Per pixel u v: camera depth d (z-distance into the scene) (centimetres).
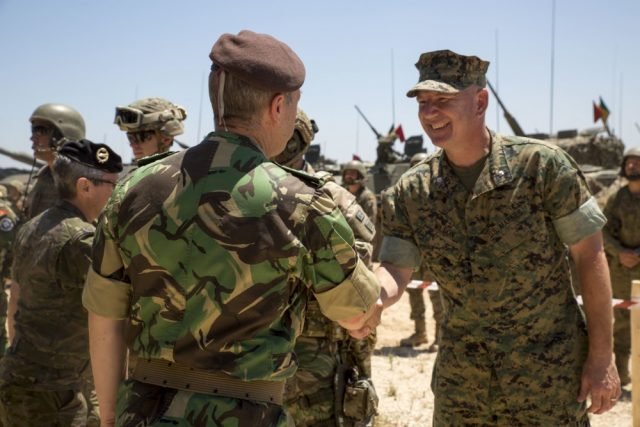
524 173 319
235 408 210
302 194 219
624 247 780
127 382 225
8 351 390
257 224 212
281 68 222
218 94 227
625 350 770
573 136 2078
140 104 475
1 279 558
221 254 211
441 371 340
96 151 387
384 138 1834
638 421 571
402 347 973
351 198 355
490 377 328
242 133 226
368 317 239
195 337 210
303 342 354
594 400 317
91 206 389
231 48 222
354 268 227
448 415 336
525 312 320
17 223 574
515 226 319
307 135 382
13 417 384
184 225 213
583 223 314
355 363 368
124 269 229
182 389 213
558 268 326
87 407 401
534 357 318
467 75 319
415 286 817
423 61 326
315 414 354
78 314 382
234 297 210
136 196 221
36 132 600
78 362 387
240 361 211
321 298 227
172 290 213
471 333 330
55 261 372
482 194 321
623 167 791
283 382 227
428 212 336
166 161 225
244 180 216
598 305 317
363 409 358
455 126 319
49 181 611
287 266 216
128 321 235
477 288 325
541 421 319
